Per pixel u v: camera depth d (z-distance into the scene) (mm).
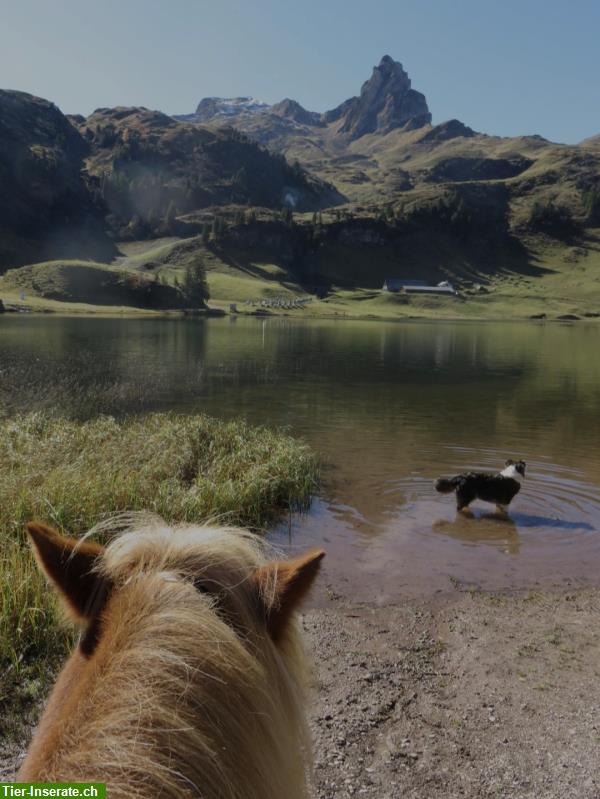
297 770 1452
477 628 7094
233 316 136875
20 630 5734
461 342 71750
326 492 12164
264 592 1533
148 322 94938
